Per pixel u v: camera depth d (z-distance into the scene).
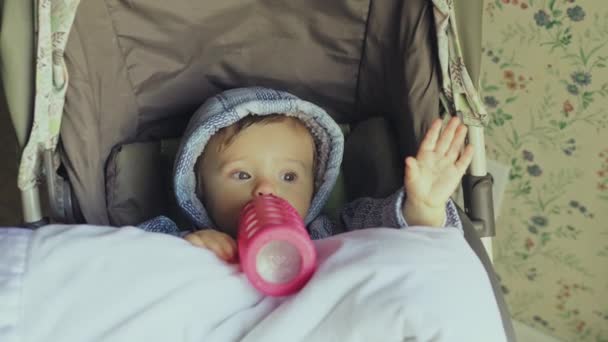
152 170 1.11
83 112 0.90
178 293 0.70
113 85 0.99
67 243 0.72
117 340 0.67
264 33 1.05
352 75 1.11
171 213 1.15
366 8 1.02
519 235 1.51
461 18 0.93
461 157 0.86
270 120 1.03
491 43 1.34
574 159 1.33
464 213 0.94
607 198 1.32
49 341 0.67
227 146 1.02
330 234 1.09
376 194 1.07
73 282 0.69
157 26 0.98
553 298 1.54
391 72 1.04
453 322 0.66
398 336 0.65
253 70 1.09
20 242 0.72
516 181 1.45
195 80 1.08
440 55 0.93
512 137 1.41
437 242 0.75
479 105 0.94
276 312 0.70
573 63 1.24
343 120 1.19
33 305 0.68
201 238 0.84
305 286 0.71
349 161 1.16
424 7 0.94
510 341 0.75
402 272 0.70
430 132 0.86
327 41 1.07
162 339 0.68
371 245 0.74
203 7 0.99
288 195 1.03
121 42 0.97
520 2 1.25
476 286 0.71
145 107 1.08
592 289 1.45
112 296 0.69
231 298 0.73
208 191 1.05
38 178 0.90
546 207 1.43
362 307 0.67
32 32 0.82
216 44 1.05
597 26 1.17
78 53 0.88
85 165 0.92
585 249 1.41
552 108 1.31
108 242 0.72
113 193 1.05
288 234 0.71
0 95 1.59
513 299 1.62
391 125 1.11
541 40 1.26
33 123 0.84
